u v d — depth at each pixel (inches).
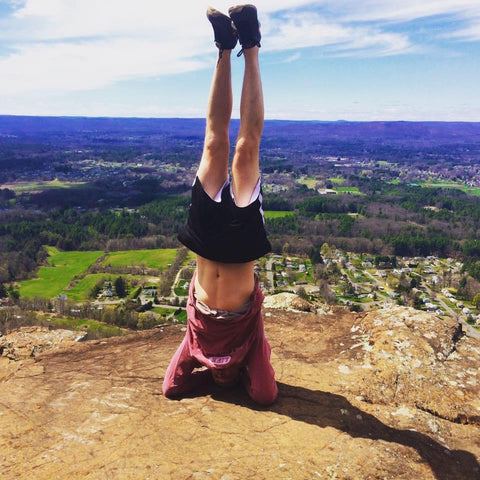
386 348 226.7
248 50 147.6
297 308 302.2
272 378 183.5
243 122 148.4
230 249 154.0
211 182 153.9
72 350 238.7
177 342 249.6
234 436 160.1
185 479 136.0
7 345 248.4
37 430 161.5
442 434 173.8
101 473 138.3
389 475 146.8
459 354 227.9
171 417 172.2
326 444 158.2
